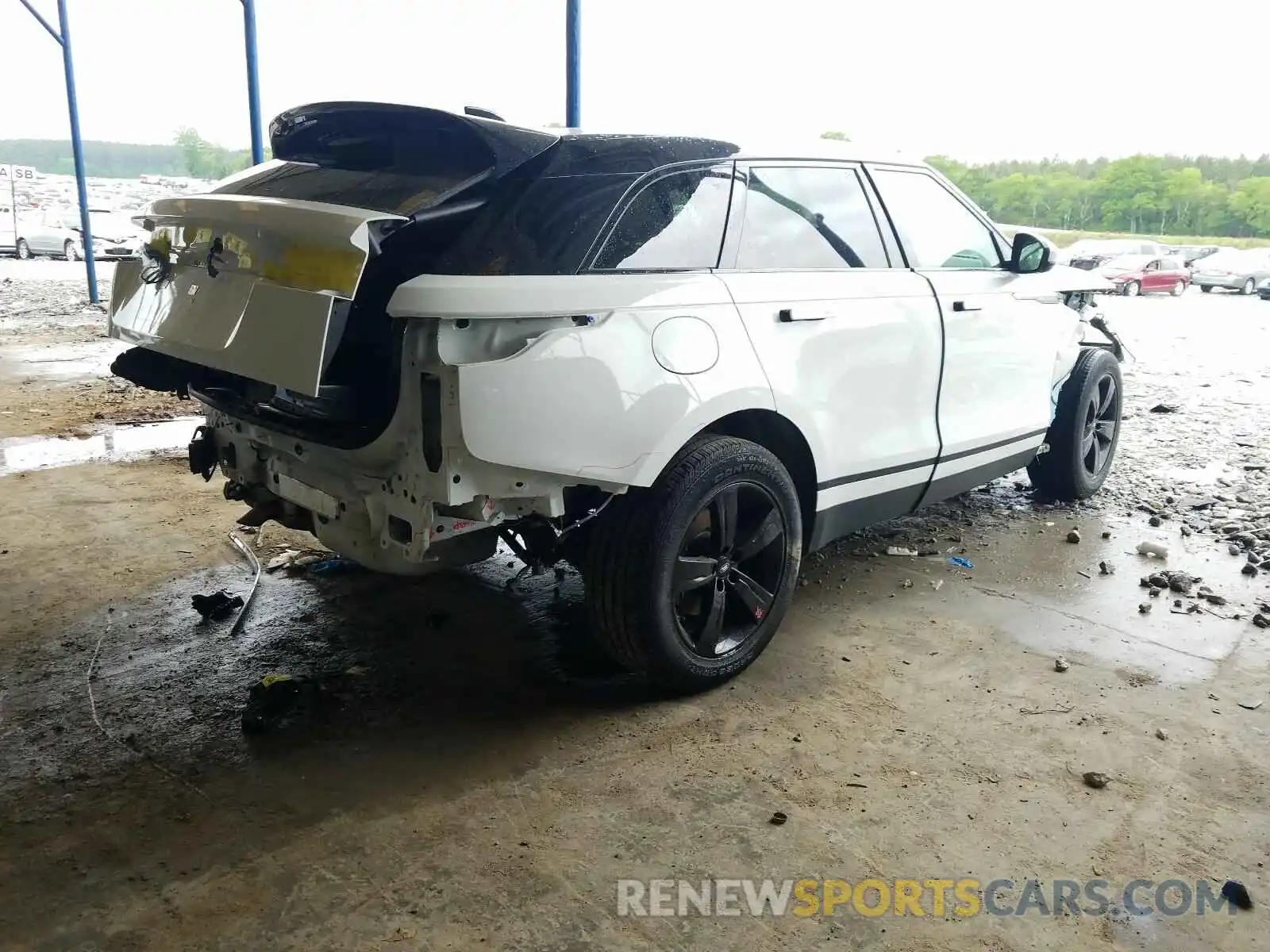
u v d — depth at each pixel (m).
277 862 2.45
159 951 2.15
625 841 2.54
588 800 2.71
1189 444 6.94
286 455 3.32
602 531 3.06
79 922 2.24
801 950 2.18
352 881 2.38
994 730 3.10
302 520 3.54
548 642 3.71
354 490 3.03
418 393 2.62
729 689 3.35
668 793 2.75
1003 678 3.44
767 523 3.37
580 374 2.73
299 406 3.08
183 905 2.29
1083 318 5.46
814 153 3.70
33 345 10.89
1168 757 2.95
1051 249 4.46
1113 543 4.86
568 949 2.17
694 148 3.22
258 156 8.91
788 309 3.37
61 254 23.00
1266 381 9.88
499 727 3.10
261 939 2.19
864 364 3.70
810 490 3.64
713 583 3.26
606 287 2.82
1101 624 3.90
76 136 14.33
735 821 2.62
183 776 2.82
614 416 2.82
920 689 3.36
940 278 4.15
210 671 3.45
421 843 2.53
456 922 2.25
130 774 2.83
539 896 2.34
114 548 4.61
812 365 3.47
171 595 4.10
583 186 2.91
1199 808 2.71
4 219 22.56
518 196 2.82
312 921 2.25
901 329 3.85
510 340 2.64
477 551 3.06
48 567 4.36
